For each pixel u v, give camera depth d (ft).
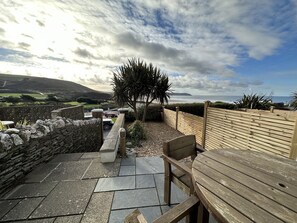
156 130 20.90
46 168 8.46
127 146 13.55
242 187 3.24
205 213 3.65
